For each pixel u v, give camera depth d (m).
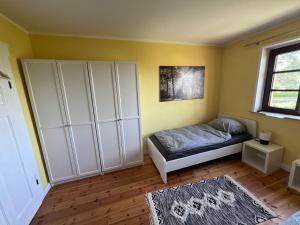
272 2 1.53
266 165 2.25
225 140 2.53
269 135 2.38
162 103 3.07
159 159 2.29
